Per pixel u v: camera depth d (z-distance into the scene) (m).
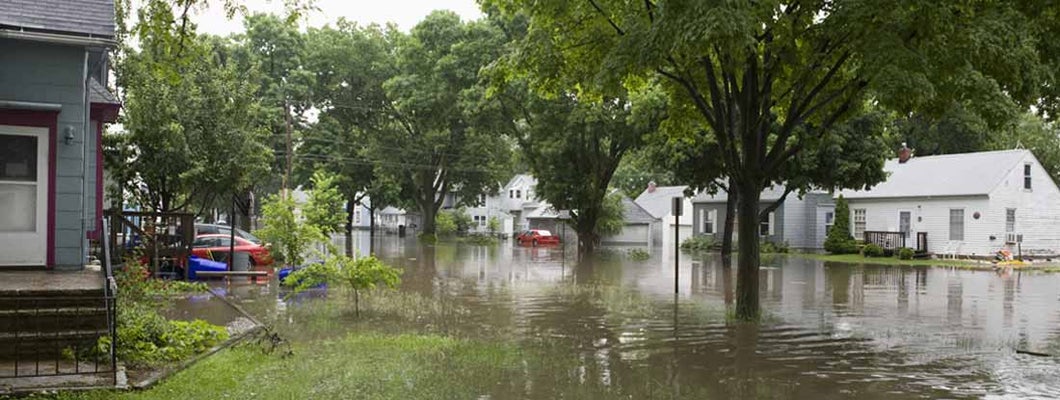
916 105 12.60
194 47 11.89
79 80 11.62
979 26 11.64
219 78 26.66
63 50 11.52
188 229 21.44
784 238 46.12
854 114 15.71
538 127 41.66
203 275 22.20
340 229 24.67
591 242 43.91
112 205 25.56
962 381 9.91
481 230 86.56
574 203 43.47
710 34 10.72
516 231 82.00
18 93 11.29
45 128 11.49
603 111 39.09
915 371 10.51
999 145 55.91
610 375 10.14
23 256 11.51
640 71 13.26
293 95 55.38
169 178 25.30
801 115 14.89
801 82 14.54
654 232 62.84
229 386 8.53
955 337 13.41
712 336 13.31
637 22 13.34
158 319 10.96
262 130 28.33
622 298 18.98
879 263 35.69
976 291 21.95
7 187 11.38
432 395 8.71
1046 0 12.62
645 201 68.25
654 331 13.84
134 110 23.95
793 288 22.52
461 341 12.36
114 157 24.50
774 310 17.08
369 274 15.24
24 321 9.24
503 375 9.97
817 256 41.38
